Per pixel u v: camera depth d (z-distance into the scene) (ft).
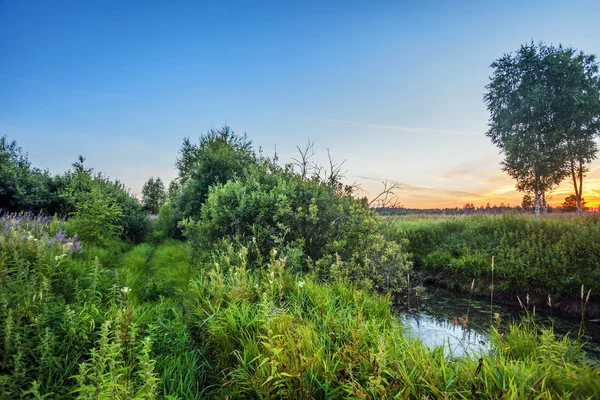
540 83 74.13
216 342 12.27
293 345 9.99
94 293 14.97
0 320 10.32
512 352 10.91
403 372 8.45
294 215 24.36
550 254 29.84
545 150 71.10
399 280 26.50
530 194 78.13
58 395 8.49
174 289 20.27
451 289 31.99
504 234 37.14
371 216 26.91
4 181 46.03
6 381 8.02
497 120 81.00
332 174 31.27
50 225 33.14
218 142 65.05
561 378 8.15
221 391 9.84
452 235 43.55
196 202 44.01
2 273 14.37
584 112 70.69
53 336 10.18
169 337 12.50
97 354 8.59
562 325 22.30
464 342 16.93
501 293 28.81
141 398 7.74
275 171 32.86
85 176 51.88
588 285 25.26
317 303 14.29
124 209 47.62
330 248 23.99
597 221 39.47
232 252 21.06
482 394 7.49
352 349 9.74
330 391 8.66
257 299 14.79
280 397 9.02
